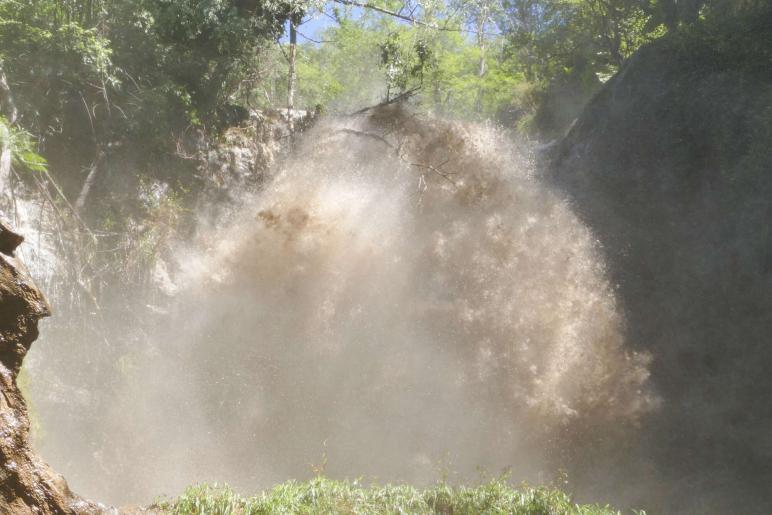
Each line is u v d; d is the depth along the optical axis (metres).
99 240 17.45
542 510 7.05
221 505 6.14
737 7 21.75
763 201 16.55
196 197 19.92
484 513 6.83
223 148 20.61
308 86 35.28
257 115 21.92
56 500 4.41
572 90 37.69
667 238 18.30
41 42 16.30
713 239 17.36
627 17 34.16
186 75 20.05
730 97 18.86
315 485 6.93
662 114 19.94
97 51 16.64
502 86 42.97
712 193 17.89
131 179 18.50
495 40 43.72
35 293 4.41
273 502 6.32
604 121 21.23
